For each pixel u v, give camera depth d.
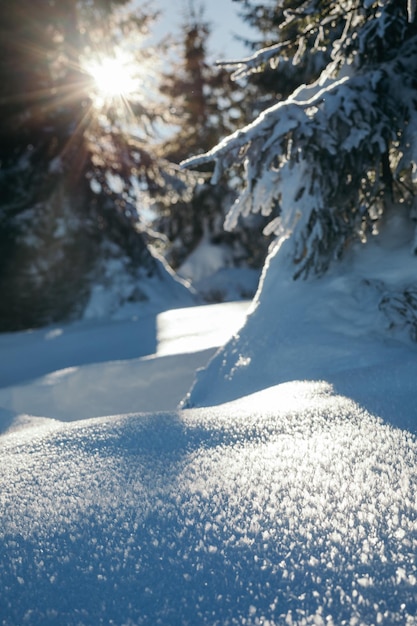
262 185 4.34
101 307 12.02
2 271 11.77
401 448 1.87
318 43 4.63
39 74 12.40
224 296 21.69
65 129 12.84
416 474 1.65
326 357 3.58
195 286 22.45
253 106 18.14
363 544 1.29
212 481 1.72
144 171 13.96
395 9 4.14
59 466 2.01
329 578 1.17
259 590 1.15
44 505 1.67
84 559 1.33
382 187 4.33
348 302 3.99
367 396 2.55
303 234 4.35
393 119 4.10
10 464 2.08
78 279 12.22
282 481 1.66
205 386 4.03
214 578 1.21
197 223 25.23
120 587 1.21
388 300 3.80
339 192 4.17
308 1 4.45
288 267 4.48
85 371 5.63
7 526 1.55
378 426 2.12
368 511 1.44
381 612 1.05
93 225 12.84
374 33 4.21
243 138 4.05
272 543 1.32
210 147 24.42
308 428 2.17
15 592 1.22
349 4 4.36
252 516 1.46
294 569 1.21
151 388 5.18
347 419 2.24
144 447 2.13
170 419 2.54
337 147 4.03
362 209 4.30
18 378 6.69
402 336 3.63
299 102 4.05
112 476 1.86
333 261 4.34
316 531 1.36
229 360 4.07
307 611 1.07
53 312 11.89
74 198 12.77
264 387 3.59
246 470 1.79
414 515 1.40
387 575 1.16
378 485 1.59
